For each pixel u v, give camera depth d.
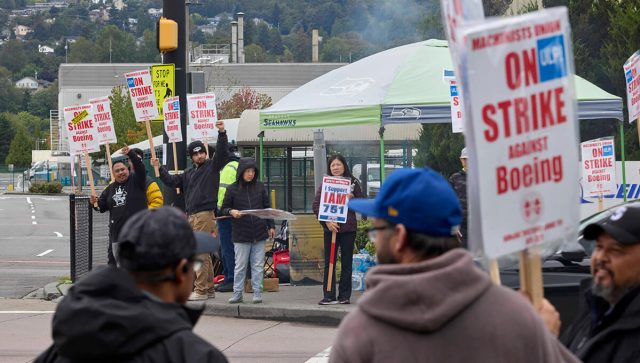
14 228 67.44
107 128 26.89
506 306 5.86
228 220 28.09
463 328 5.78
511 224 6.36
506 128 6.35
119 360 6.26
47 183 141.25
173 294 6.70
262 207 25.75
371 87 28.09
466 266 5.88
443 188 6.15
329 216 24.53
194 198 26.20
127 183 25.73
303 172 41.69
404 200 6.09
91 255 31.47
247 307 24.95
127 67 181.12
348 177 24.72
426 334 5.78
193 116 29.36
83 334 6.16
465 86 6.42
